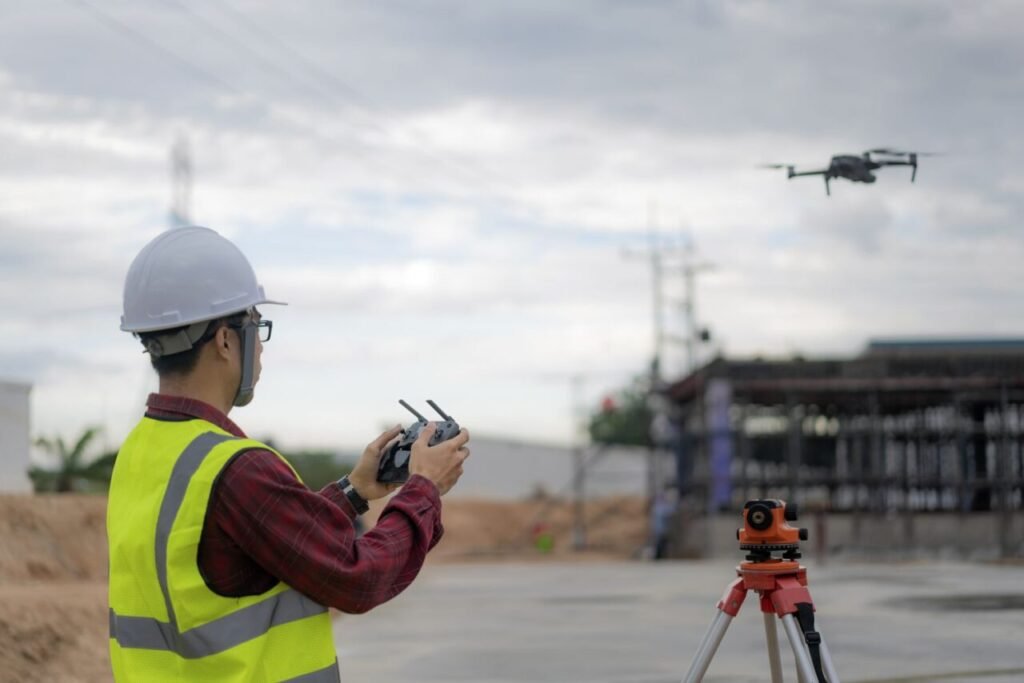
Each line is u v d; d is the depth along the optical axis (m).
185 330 2.79
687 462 41.16
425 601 17.72
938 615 13.89
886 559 32.91
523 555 44.47
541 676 9.78
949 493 38.25
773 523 4.53
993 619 13.36
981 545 34.06
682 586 20.41
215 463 2.60
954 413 36.50
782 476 36.84
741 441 35.75
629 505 61.94
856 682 9.02
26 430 16.89
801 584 4.52
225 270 2.83
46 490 21.12
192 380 2.80
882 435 37.34
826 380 35.00
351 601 2.65
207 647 2.57
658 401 44.59
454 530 53.94
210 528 2.58
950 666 9.79
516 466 69.06
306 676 2.63
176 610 2.57
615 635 12.62
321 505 2.65
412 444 3.01
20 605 9.81
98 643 9.99
